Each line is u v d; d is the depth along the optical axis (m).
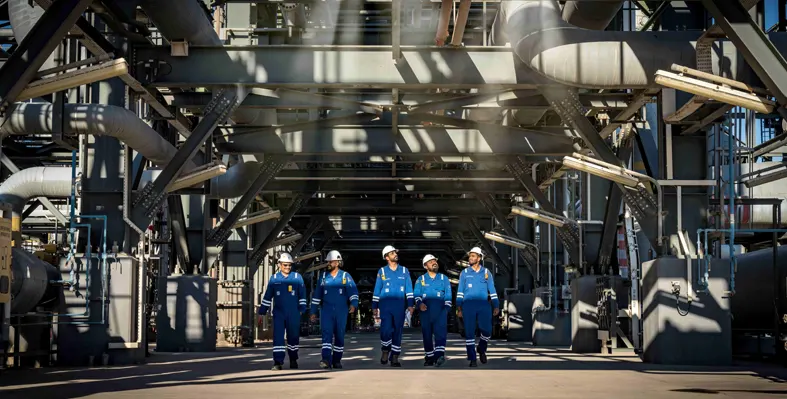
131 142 18.94
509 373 14.53
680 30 17.34
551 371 15.09
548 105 21.42
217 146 25.56
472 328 16.86
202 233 27.19
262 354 23.89
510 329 38.16
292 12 23.08
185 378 13.37
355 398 9.87
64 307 18.27
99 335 18.16
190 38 18.44
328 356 16.08
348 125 25.48
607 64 16.30
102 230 19.05
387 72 18.98
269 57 19.05
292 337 15.98
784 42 16.30
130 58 18.81
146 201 19.28
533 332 33.28
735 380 12.90
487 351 25.44
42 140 32.06
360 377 13.51
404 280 16.97
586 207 26.47
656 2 18.66
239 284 34.22
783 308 19.52
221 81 19.02
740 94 13.31
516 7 16.89
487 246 41.88
